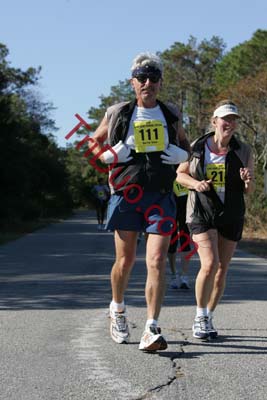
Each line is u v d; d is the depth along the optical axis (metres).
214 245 7.67
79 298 11.30
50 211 62.81
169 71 69.81
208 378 6.23
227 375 6.33
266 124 41.72
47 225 42.16
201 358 6.94
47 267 16.47
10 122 39.34
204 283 7.66
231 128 7.57
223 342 7.67
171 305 10.41
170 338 7.87
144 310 9.96
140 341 7.61
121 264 7.41
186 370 6.49
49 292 12.04
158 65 7.05
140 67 7.00
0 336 8.08
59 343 7.67
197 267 16.31
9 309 10.18
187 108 68.44
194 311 9.85
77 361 6.84
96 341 7.77
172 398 5.67
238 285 13.00
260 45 60.50
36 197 57.62
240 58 61.09
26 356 7.07
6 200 38.94
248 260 18.77
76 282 13.51
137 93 7.12
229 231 7.77
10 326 8.73
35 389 5.94
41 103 69.19
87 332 8.31
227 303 10.63
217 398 5.67
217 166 7.62
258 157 39.53
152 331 7.03
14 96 52.97
